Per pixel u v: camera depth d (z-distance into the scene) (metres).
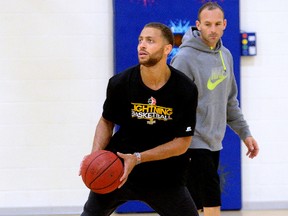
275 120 13.44
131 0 13.03
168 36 7.21
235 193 13.38
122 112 7.47
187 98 7.30
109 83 7.45
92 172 6.99
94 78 13.25
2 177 13.27
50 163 13.32
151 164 7.45
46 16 13.15
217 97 9.09
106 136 7.63
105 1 13.20
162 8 13.08
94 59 13.23
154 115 7.31
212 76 9.00
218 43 9.30
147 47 7.09
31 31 13.15
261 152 13.47
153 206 7.64
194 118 7.45
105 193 7.19
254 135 13.44
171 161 7.49
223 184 13.38
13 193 13.31
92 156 7.12
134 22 13.05
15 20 13.12
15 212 13.28
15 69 13.17
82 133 13.31
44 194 13.34
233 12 13.15
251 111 13.40
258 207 13.48
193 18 13.12
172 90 7.28
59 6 13.16
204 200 8.95
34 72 13.20
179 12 13.09
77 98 13.27
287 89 13.41
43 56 13.18
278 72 13.38
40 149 13.29
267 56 13.39
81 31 13.20
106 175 6.97
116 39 13.04
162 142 7.45
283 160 13.47
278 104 13.42
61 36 13.18
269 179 13.48
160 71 7.21
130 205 13.32
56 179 13.33
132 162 7.02
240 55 13.24
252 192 13.49
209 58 9.05
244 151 13.45
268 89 13.39
